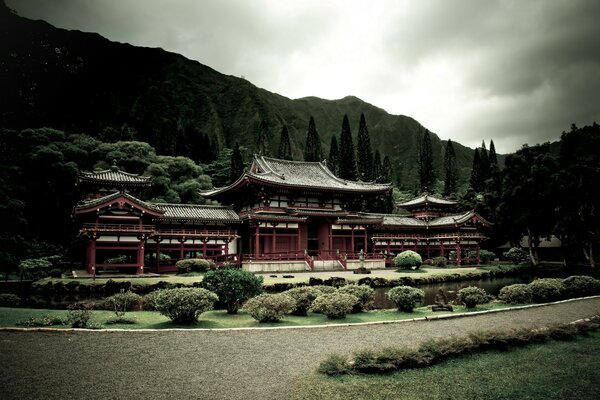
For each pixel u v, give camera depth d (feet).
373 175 372.79
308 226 185.98
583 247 200.75
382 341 48.44
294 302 64.13
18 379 33.76
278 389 32.55
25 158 219.00
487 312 69.97
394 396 32.01
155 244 145.79
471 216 207.62
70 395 30.60
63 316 59.62
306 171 205.87
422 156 453.99
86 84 591.78
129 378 34.53
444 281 145.28
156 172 253.85
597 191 176.55
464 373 37.68
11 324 55.16
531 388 34.30
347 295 67.21
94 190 142.92
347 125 332.80
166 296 58.44
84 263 164.14
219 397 30.76
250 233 168.66
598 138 194.59
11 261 153.48
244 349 44.14
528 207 197.57
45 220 216.95
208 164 388.98
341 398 31.27
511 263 215.92
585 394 33.19
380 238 203.72
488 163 377.09
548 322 60.59
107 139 355.15
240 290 69.15
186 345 45.47
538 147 203.62
